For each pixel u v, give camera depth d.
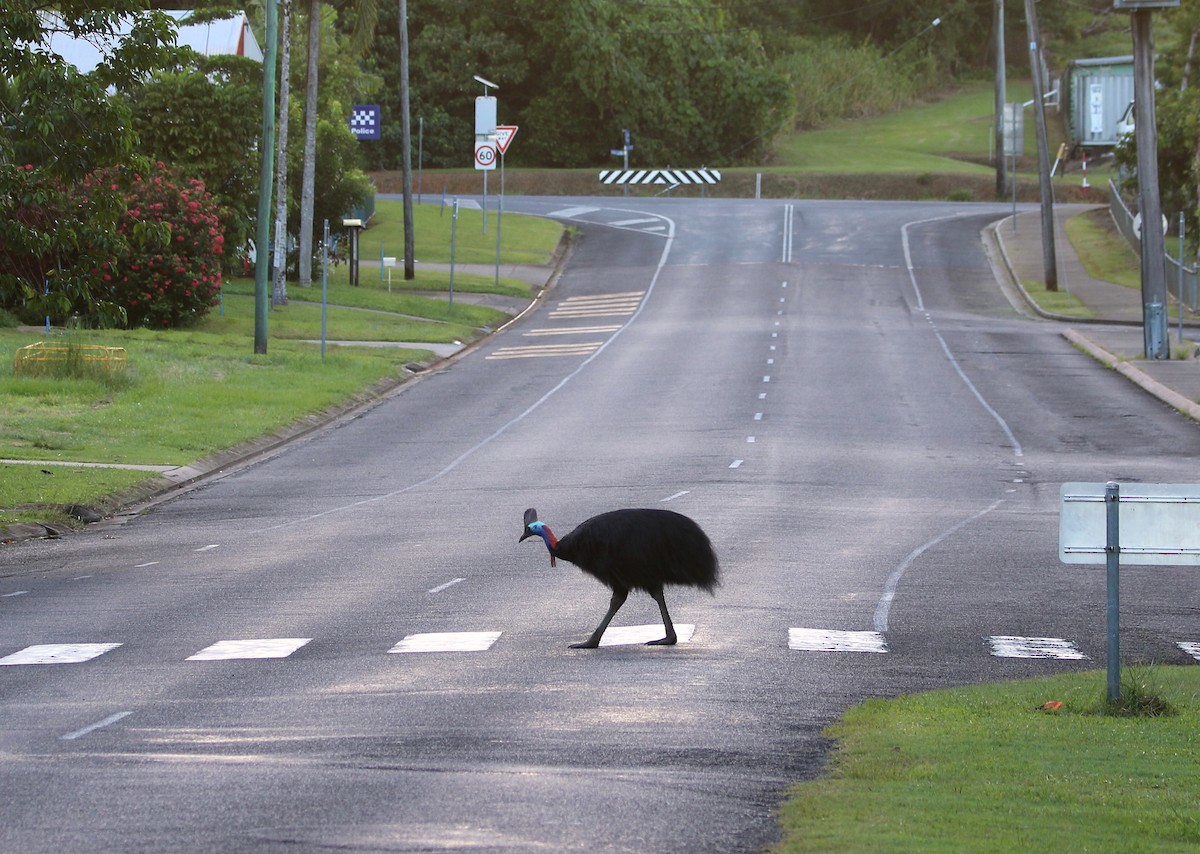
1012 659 37.31
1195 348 124.75
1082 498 30.84
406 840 21.27
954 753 26.55
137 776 25.39
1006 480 72.81
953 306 161.88
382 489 72.62
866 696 32.53
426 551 54.22
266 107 117.44
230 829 21.97
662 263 196.38
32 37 59.16
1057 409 98.94
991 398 103.56
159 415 92.19
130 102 155.38
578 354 128.88
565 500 66.38
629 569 36.72
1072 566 51.31
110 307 65.50
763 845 21.27
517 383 113.88
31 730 29.56
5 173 60.66
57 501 65.88
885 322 147.38
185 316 133.75
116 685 34.00
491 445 86.81
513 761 26.28
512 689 32.53
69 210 66.38
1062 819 22.09
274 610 43.62
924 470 75.81
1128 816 22.25
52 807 23.42
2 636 40.75
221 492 73.31
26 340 116.75
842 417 95.25
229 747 27.69
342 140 185.38
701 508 63.19
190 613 43.56
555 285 184.50
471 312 154.88
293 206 171.25
